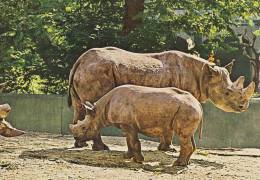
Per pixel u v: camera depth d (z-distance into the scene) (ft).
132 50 81.51
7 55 88.02
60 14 86.07
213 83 54.39
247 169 48.42
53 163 46.55
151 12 83.61
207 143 71.72
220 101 54.34
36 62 86.79
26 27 88.43
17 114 77.30
